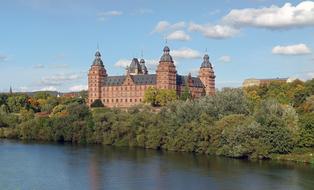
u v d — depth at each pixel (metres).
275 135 140.75
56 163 139.88
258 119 147.12
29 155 158.25
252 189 102.31
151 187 105.69
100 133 195.62
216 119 164.00
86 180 113.94
